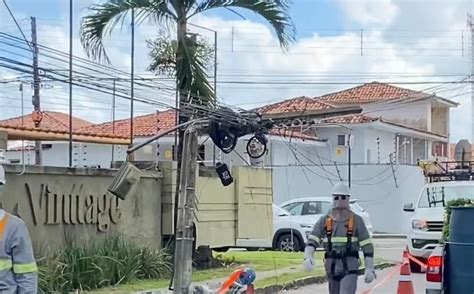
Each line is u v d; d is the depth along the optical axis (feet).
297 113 51.80
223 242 60.85
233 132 43.93
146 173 53.57
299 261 64.44
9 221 18.29
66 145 109.91
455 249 25.75
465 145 91.35
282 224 77.71
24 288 18.12
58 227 44.93
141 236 52.75
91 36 53.01
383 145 138.41
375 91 163.22
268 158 116.57
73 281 42.22
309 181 122.52
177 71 53.16
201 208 57.98
